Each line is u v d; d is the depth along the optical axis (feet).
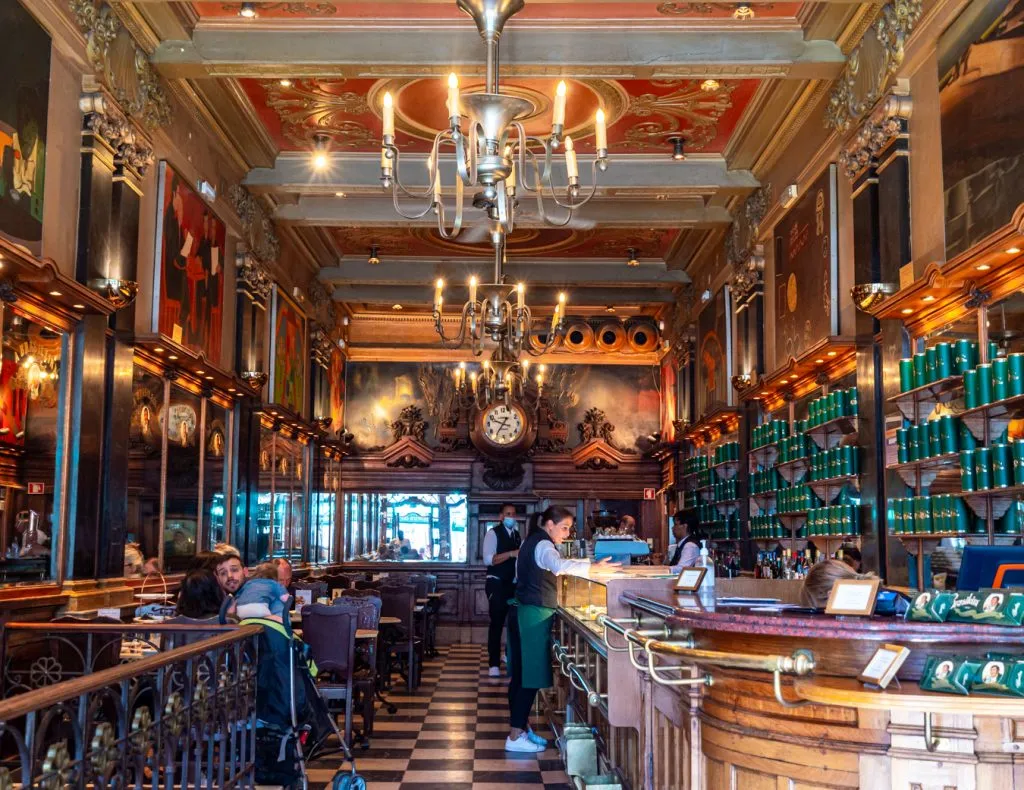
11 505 21.84
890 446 25.76
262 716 19.49
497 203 20.21
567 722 27.20
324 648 27.04
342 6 29.19
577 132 38.27
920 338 24.84
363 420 65.26
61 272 23.98
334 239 52.29
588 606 27.14
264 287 43.29
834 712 11.49
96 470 25.35
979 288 21.20
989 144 21.44
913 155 25.85
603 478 64.08
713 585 19.39
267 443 44.93
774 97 33.68
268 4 28.96
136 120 28.43
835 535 29.32
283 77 30.66
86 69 25.57
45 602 22.66
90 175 25.66
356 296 59.88
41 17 23.12
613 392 65.41
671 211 44.14
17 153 22.04
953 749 10.60
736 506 45.06
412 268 55.83
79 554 24.57
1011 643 10.79
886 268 26.71
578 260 55.77
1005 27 20.83
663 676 16.71
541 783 23.48
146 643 22.53
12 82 21.80
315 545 56.34
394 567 63.10
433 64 29.81
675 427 57.00
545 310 63.77
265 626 19.69
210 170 36.14
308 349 54.70
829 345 28.94
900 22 25.82
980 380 20.49
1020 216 17.79
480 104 18.74
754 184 40.40
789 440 34.53
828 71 29.94
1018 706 9.84
